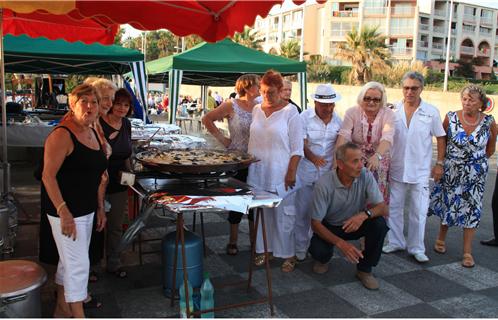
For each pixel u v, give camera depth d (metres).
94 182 2.52
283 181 3.39
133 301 3.06
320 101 3.56
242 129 3.82
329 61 49.34
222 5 3.43
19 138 7.03
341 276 3.60
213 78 10.29
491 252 4.24
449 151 3.90
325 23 52.78
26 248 4.05
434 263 3.91
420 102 3.86
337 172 3.32
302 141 3.38
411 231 3.95
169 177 3.07
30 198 5.93
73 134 2.39
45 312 2.85
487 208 6.09
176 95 7.93
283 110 3.38
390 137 3.60
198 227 4.79
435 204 4.14
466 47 60.22
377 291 3.33
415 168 3.83
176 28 3.57
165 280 3.10
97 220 2.87
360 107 3.74
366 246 3.36
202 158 3.24
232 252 3.99
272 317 2.90
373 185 3.34
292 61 8.84
